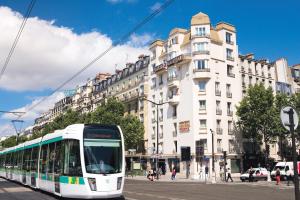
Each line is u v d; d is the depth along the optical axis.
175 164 62.16
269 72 72.25
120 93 82.94
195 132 59.53
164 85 66.94
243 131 63.06
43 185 23.17
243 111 60.03
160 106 67.75
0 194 23.23
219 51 62.97
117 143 19.17
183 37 65.94
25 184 29.03
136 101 75.38
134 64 78.69
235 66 64.81
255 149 65.19
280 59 75.94
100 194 17.86
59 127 86.19
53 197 21.23
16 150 34.81
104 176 18.08
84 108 102.69
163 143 65.88
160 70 66.69
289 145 69.69
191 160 58.94
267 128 58.72
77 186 18.17
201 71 60.19
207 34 61.44
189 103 60.94
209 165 58.28
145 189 29.38
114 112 67.94
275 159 67.50
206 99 60.16
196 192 26.38
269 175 50.53
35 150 26.67
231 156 60.97
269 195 23.98
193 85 60.78
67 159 19.30
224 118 61.41
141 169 69.00
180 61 62.28
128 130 65.31
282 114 9.88
